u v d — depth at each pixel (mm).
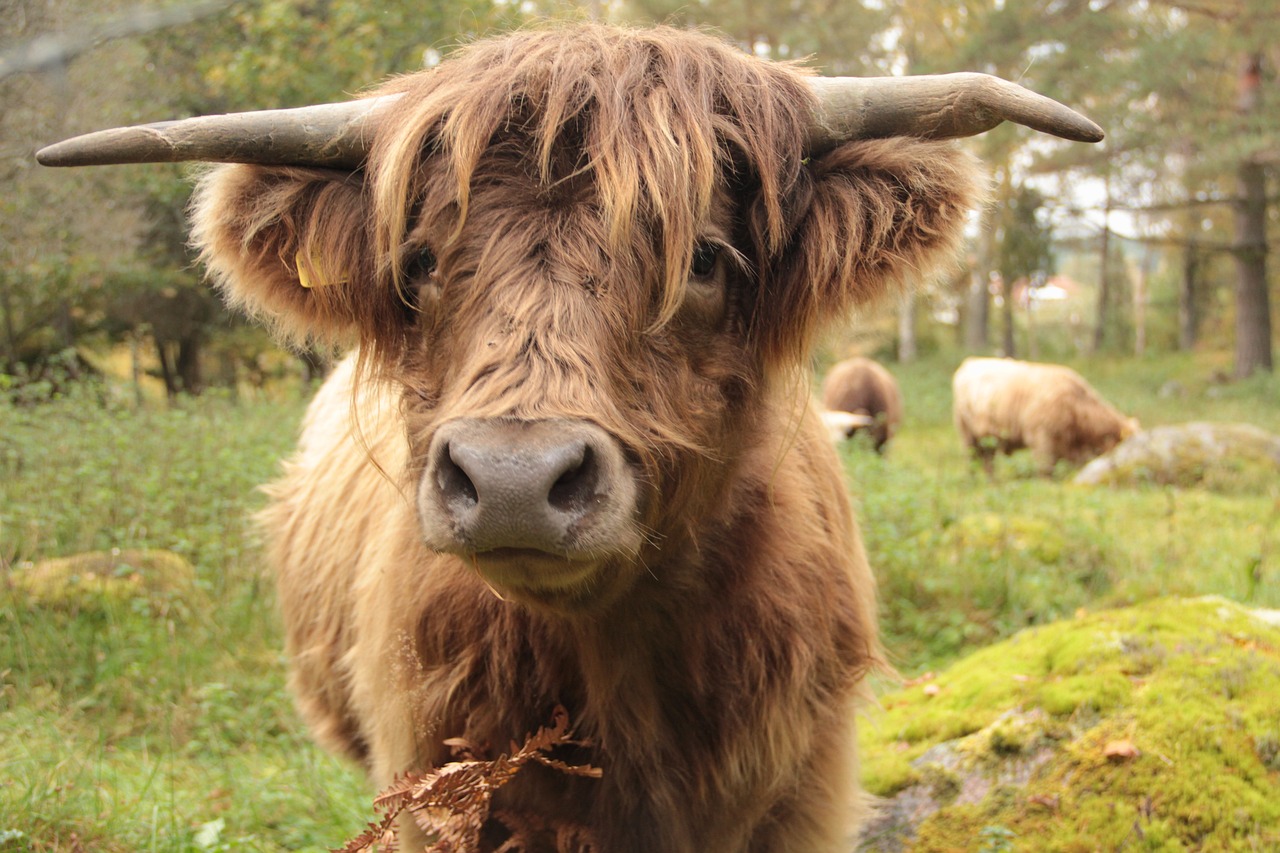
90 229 11000
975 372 14258
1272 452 10922
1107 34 18391
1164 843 2859
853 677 2641
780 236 2158
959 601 5871
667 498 1998
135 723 4465
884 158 2168
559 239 1891
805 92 2238
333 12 10141
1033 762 3203
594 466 1739
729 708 2367
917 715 3727
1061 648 3754
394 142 2068
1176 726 3131
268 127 2244
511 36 2254
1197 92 18766
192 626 5102
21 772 3449
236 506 6086
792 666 2414
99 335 20062
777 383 2373
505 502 1635
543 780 2377
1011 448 13547
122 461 6504
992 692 3639
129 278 14227
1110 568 6363
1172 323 41250
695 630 2316
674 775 2406
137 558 5531
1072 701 3316
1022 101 2023
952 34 24312
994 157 20078
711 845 2457
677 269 1940
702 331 2082
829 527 2754
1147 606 4031
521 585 1845
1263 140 17766
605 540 1737
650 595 2244
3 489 6051
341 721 3467
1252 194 22625
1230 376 23812
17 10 3773
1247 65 20141
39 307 16938
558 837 2348
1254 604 5426
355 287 2352
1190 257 34219
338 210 2314
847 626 2664
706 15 22328
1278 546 7098
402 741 2479
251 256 2432
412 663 2438
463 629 2383
